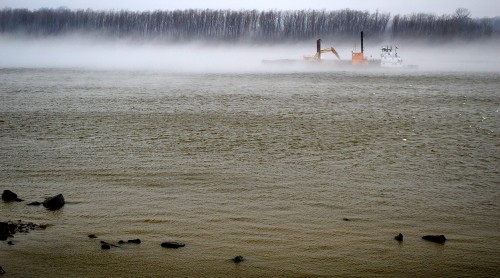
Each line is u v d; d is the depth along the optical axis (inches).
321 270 335.3
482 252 364.8
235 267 337.1
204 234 392.8
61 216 429.1
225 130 885.2
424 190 517.7
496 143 782.5
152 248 365.1
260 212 444.5
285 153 692.7
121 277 322.3
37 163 621.0
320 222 421.4
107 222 416.5
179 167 604.4
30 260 343.6
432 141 797.2
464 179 561.9
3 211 438.9
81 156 661.3
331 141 788.6
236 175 569.9
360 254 359.6
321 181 548.7
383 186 531.2
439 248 371.2
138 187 519.5
